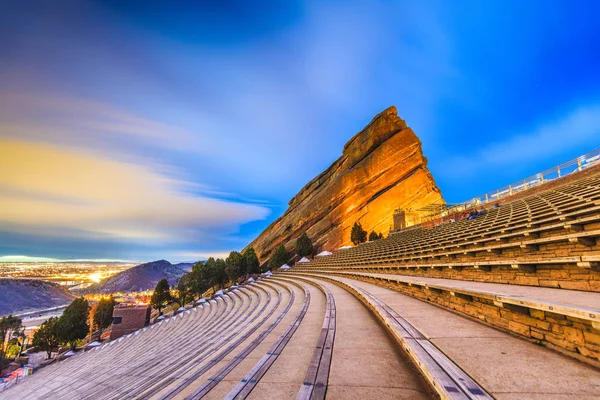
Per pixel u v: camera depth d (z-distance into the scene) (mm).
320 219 69750
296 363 5562
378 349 5746
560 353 4199
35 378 34250
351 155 75062
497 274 9156
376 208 62281
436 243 17781
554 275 7000
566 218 9156
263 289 29062
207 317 27109
